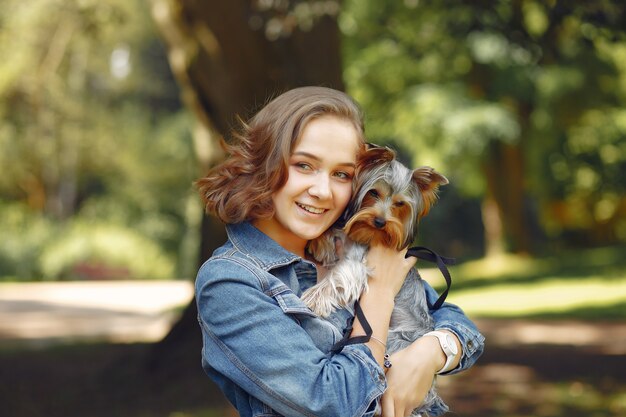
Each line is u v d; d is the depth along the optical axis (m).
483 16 9.23
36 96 23.59
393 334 2.96
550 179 27.33
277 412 2.44
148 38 28.72
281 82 8.59
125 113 31.36
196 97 8.99
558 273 23.47
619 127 26.31
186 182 30.78
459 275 25.39
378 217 2.75
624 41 8.40
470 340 2.80
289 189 2.56
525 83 22.86
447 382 9.73
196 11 8.50
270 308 2.44
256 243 2.59
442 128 22.98
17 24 14.39
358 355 2.45
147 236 30.27
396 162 3.10
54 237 28.94
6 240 28.52
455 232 34.81
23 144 26.19
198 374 8.98
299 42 8.55
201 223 9.38
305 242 2.75
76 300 21.44
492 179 26.39
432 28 10.80
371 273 2.71
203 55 8.64
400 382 2.59
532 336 13.45
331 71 8.68
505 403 8.60
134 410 8.18
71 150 28.92
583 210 28.53
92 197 31.92
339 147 2.58
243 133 2.67
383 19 16.89
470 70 23.61
